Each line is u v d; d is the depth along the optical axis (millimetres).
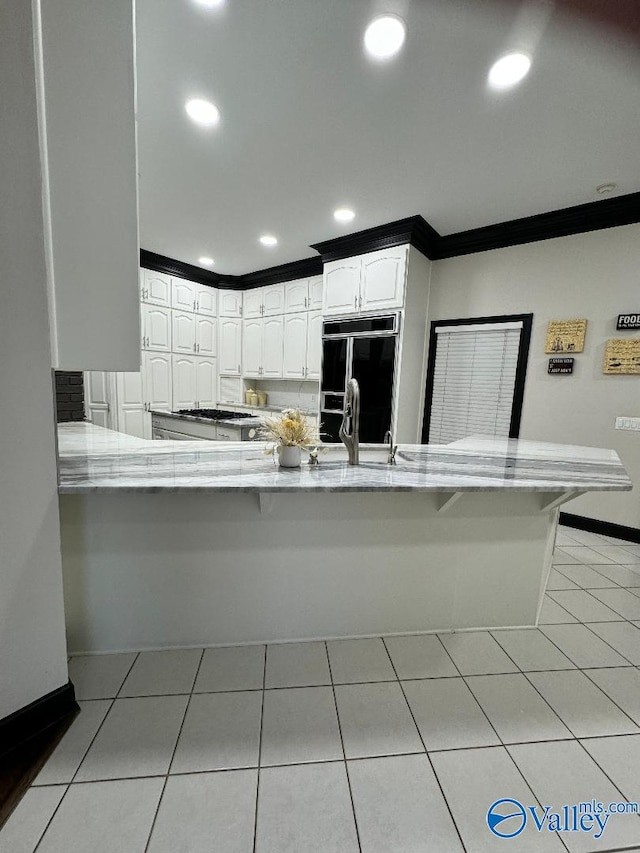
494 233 3324
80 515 1574
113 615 1665
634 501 3016
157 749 1264
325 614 1814
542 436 3314
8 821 1050
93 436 2266
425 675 1627
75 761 1214
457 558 1870
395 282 3400
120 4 1119
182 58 1638
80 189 1145
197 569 1690
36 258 1116
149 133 2148
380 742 1317
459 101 1854
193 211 3152
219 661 1662
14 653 1210
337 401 3902
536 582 1936
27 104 1046
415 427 3898
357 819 1084
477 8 1384
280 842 1023
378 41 1535
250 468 1664
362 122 2031
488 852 1022
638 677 1651
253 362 5180
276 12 1427
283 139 2186
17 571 1189
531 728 1391
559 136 2098
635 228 2811
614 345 2939
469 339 3617
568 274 3096
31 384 1158
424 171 2480
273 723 1374
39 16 1026
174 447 2031
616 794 1178
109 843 1005
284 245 3912
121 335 1263
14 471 1155
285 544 1732
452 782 1195
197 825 1055
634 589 2363
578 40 1496
